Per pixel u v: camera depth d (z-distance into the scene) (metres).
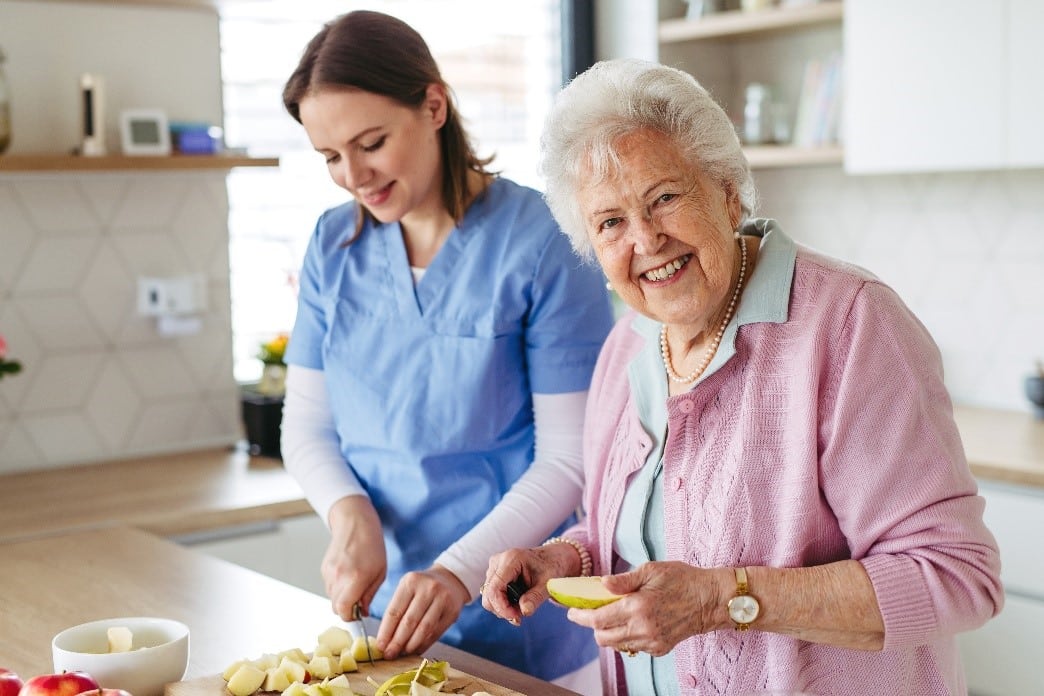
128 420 2.96
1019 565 2.64
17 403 2.81
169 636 1.52
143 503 2.51
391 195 1.78
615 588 1.32
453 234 1.88
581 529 1.69
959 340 3.33
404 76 1.73
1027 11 2.74
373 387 1.91
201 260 3.03
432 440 1.88
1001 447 2.79
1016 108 2.79
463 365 1.85
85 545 2.20
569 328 1.83
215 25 3.02
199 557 2.11
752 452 1.42
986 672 2.72
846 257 3.56
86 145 2.71
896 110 3.02
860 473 1.36
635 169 1.37
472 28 3.52
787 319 1.43
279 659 1.50
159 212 2.96
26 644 1.67
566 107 1.43
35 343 2.82
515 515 1.77
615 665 1.63
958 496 1.35
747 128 3.52
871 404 1.36
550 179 1.48
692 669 1.48
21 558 2.12
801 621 1.32
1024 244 3.17
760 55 3.70
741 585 1.32
